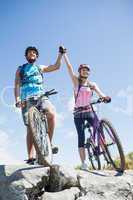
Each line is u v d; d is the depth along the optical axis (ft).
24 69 24.12
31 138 23.67
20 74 24.18
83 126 26.45
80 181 23.66
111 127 24.09
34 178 22.66
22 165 23.91
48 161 22.27
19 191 22.09
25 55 24.56
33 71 24.09
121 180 23.88
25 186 22.18
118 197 23.03
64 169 23.75
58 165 23.72
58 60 24.70
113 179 23.97
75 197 22.72
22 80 24.03
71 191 22.93
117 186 23.45
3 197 22.54
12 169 23.45
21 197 21.93
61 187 23.21
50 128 23.32
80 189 23.27
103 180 23.86
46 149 22.40
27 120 22.90
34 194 22.43
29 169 23.21
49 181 23.15
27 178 22.62
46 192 22.80
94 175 24.53
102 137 24.77
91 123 25.98
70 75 27.02
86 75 26.58
